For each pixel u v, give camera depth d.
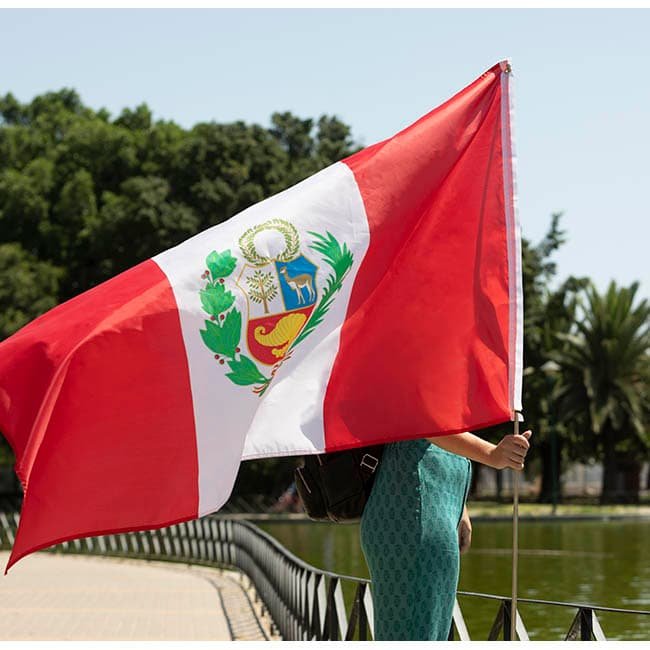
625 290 74.38
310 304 6.14
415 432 6.06
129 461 5.71
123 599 21.86
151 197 69.81
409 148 6.47
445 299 6.31
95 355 5.71
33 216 74.19
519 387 6.23
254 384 5.97
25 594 22.89
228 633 16.94
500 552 35.94
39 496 5.56
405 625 5.89
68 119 84.38
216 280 5.99
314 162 74.75
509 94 6.60
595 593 23.66
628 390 73.19
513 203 6.47
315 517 6.27
